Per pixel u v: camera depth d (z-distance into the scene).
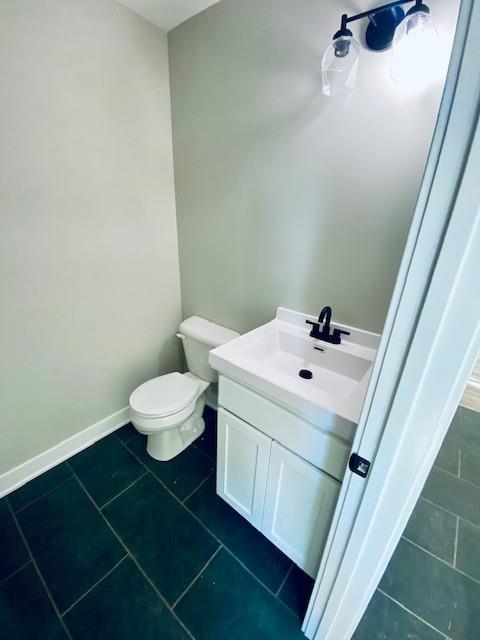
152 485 1.57
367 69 1.01
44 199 1.33
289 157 1.29
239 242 1.62
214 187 1.62
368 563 0.75
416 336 0.50
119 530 1.34
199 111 1.55
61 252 1.44
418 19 0.81
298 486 1.03
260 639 1.02
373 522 0.69
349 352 1.24
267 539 1.33
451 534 1.39
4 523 1.36
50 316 1.47
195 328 1.85
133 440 1.87
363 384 0.99
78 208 1.45
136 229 1.72
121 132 1.51
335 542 0.79
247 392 1.09
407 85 0.95
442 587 1.19
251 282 1.64
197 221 1.79
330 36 1.07
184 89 1.58
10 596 1.11
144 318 1.93
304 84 1.17
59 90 1.26
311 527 1.04
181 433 1.76
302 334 1.39
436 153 0.42
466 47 0.36
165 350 2.15
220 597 1.13
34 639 1.00
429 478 1.69
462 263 0.43
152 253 1.84
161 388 1.70
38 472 1.61
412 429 0.56
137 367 1.99
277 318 1.55
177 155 1.74
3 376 1.38
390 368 0.55
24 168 1.24
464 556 1.30
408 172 1.02
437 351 0.49
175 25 1.49
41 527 1.34
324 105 1.14
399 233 1.10
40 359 1.49
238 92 1.37
